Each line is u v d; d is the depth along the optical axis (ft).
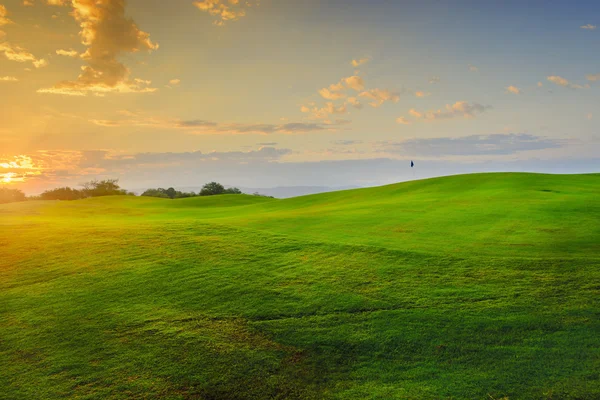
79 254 54.95
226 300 39.88
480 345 30.45
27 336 34.14
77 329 35.04
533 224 67.36
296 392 26.76
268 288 42.32
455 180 150.92
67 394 26.89
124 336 33.68
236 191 474.49
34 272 48.57
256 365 29.48
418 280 42.57
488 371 27.53
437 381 26.94
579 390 24.98
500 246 53.98
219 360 30.09
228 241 60.03
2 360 30.86
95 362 30.25
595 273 40.93
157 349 31.65
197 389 27.17
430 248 54.24
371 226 74.74
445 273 43.98
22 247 58.49
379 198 139.33
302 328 34.22
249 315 36.70
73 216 153.58
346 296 39.60
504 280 41.09
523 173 154.40
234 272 47.09
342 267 47.52
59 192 424.46
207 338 33.01
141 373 28.84
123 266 49.93
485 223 70.79
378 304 37.70
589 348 29.04
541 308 34.96
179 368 29.30
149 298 40.81
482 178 147.54
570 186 117.91
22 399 26.48
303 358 30.22
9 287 44.29
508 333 31.71
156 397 26.43
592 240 55.11
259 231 66.90
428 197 117.91
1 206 195.72
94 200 248.93
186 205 235.61
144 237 63.31
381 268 46.52
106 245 59.11
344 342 31.94
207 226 71.15
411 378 27.45
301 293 40.83
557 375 26.55
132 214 166.71
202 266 49.34
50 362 30.42
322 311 36.94
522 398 24.76
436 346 30.76
